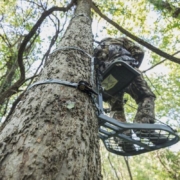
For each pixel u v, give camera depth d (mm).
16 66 4555
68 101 1292
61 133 1051
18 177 785
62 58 1858
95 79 1979
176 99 7461
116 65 2023
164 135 2020
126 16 6289
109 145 2355
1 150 928
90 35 2723
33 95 1355
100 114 1684
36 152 901
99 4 6129
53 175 833
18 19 5465
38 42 5555
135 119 2254
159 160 8516
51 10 4195
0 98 3814
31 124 1078
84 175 929
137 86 2496
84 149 1064
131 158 10688
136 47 2771
